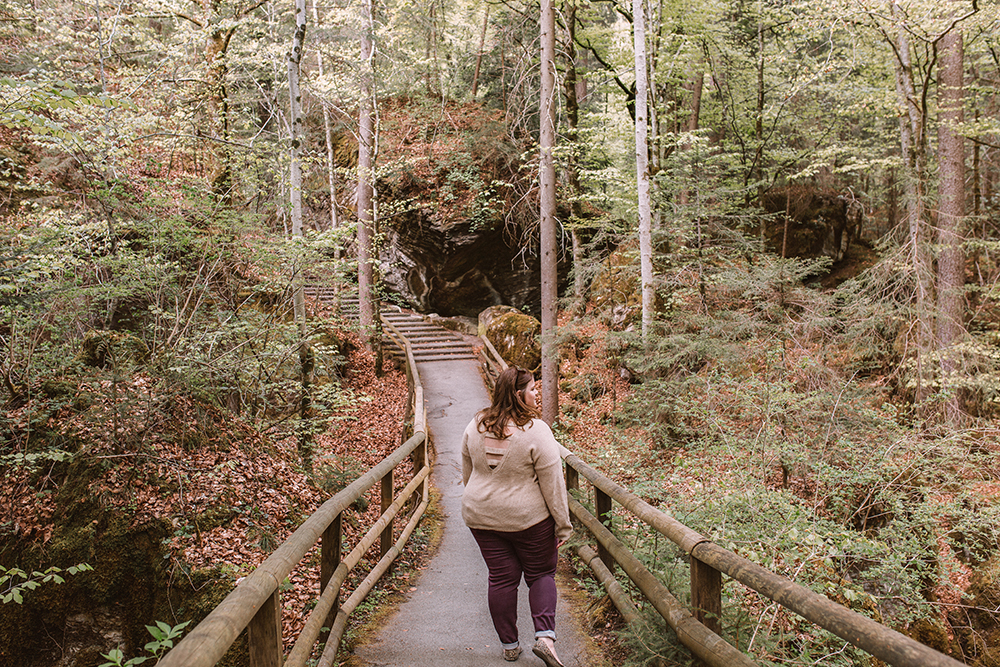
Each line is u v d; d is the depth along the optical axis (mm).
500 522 3268
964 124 11789
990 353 9922
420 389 10609
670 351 9469
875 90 14594
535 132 22250
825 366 7777
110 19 11891
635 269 13125
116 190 7590
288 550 2490
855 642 1569
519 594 4711
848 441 5879
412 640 3850
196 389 7027
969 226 12508
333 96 15859
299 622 4949
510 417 3279
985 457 6262
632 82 17062
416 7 18922
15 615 5738
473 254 20359
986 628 6340
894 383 10844
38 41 12547
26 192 10336
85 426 6535
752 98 18625
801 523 4180
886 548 4492
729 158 12914
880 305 10555
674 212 11703
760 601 3902
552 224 12227
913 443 6203
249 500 6477
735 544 4164
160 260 7766
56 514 6012
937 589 6371
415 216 19828
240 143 9273
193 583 5484
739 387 6703
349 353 16578
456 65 23250
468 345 19531
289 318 9977
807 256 18438
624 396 12766
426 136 21312
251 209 9836
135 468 6227
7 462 6246
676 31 15797
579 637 3850
